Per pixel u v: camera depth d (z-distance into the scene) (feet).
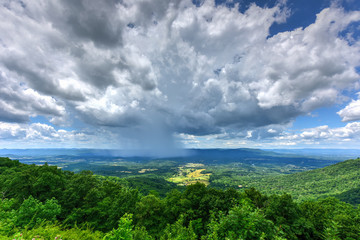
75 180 113.39
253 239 23.90
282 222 77.30
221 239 25.35
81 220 93.97
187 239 33.35
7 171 182.39
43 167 125.80
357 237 70.85
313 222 85.05
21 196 95.96
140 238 44.32
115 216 97.55
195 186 122.31
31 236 27.89
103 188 133.39
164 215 106.01
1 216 49.29
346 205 134.92
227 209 97.40
